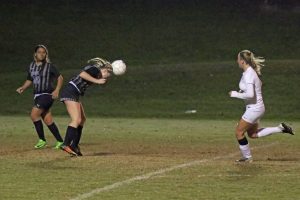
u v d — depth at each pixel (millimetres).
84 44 149625
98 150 48781
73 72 122750
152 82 116688
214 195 29688
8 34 153875
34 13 166250
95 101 107438
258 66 38250
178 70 122188
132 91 112500
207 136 62531
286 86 111562
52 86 48625
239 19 162375
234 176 34688
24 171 36656
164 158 42312
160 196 29484
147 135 63625
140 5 171500
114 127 74812
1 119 88500
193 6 170250
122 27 159125
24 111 102875
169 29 157250
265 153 46969
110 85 114875
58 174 35562
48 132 66750
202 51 144500
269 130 39531
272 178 34094
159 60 139625
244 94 37719
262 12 166000
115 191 30688
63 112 99500
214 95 109312
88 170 36875
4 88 115188
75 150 42594
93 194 29922
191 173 35750
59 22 161875
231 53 143000
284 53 143125
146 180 33625
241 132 38938
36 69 48281
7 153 45594
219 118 94938
